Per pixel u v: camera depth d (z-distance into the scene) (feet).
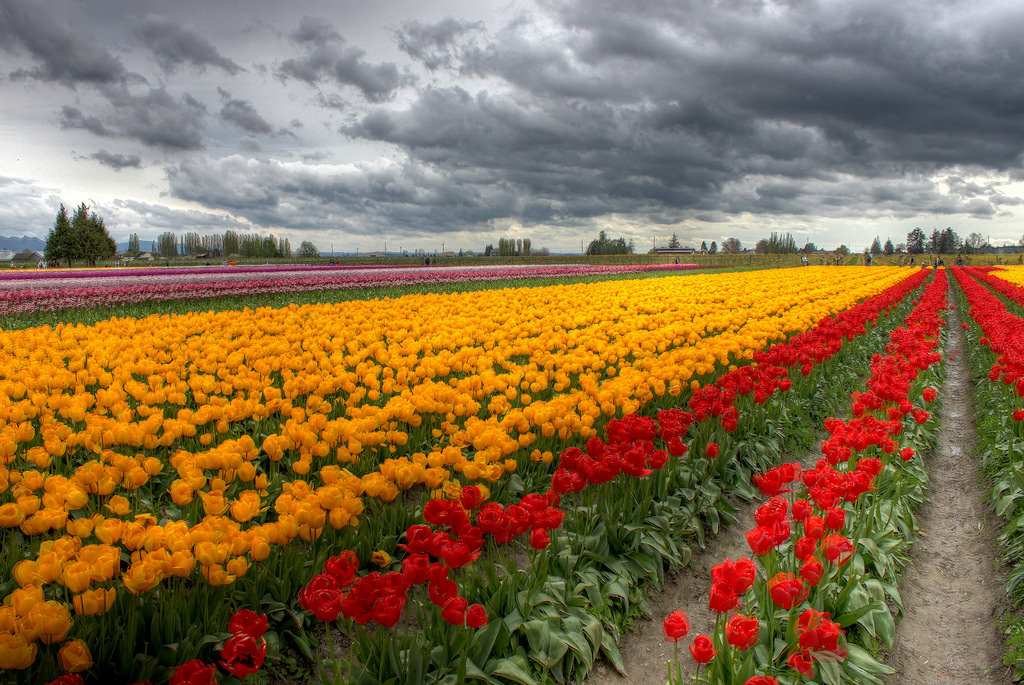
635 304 73.41
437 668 12.37
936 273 200.03
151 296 79.36
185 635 12.32
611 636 15.24
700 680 13.61
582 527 17.78
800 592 12.01
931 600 17.83
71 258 277.85
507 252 437.58
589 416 22.03
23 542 15.93
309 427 19.89
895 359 33.04
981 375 42.60
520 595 14.51
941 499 24.90
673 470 21.34
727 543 20.62
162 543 11.97
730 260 328.49
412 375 29.58
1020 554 18.47
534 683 12.39
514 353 38.55
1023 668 13.99
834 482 15.56
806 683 13.04
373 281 110.93
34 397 22.22
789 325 49.78
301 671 13.33
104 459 16.49
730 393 23.67
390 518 17.24
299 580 14.32
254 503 13.67
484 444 18.54
